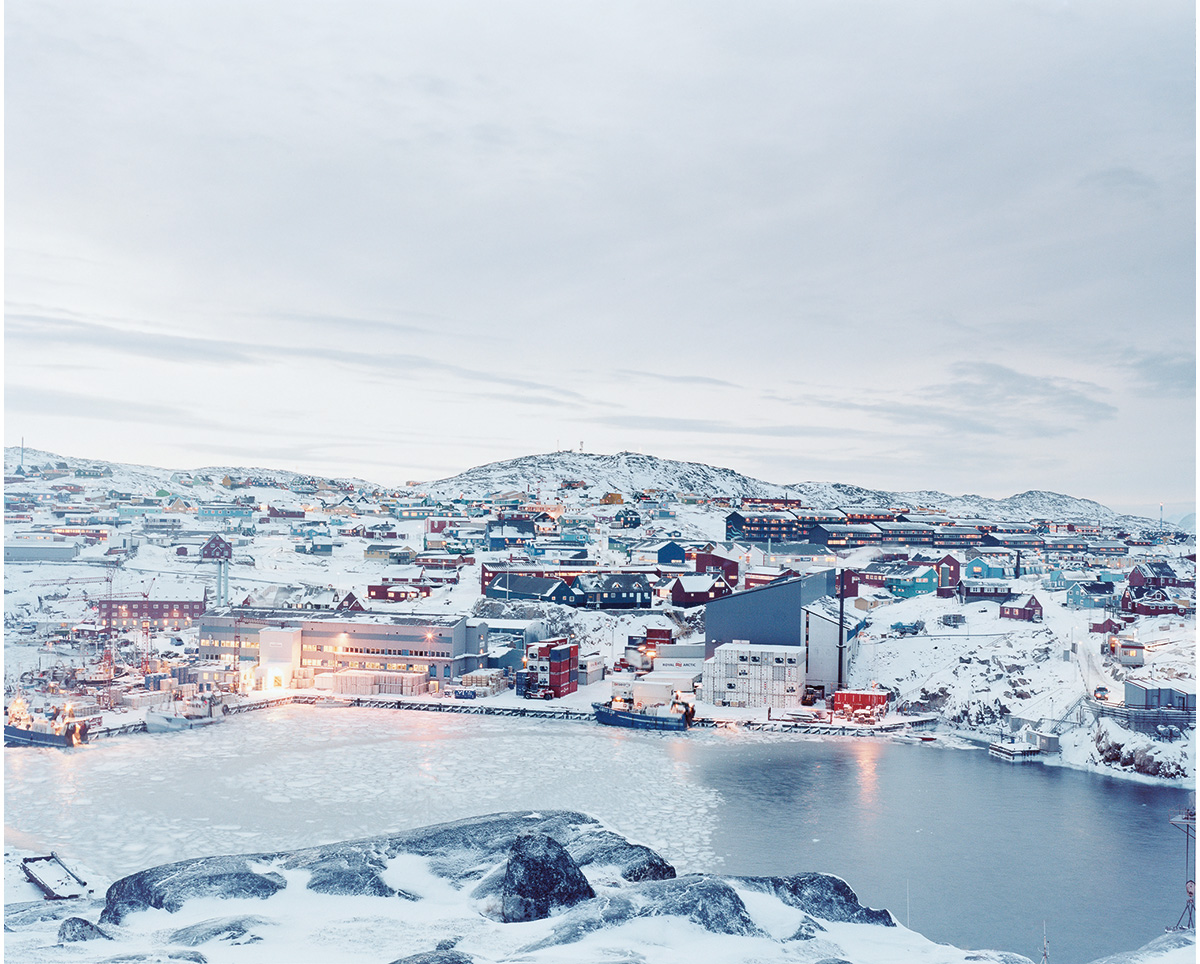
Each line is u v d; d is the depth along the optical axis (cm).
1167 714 9881
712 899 4669
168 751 10512
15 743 10800
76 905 5900
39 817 8112
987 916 6231
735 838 7675
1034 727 10825
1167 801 8788
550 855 5312
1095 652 12456
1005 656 12862
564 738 11294
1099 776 9662
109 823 7962
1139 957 4459
